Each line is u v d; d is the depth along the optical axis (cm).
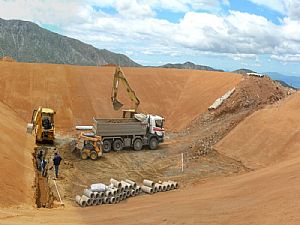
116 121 3070
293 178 1608
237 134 2919
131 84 4675
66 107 3953
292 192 1370
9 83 4078
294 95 3478
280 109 3006
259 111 3070
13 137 2502
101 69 4744
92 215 1559
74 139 3178
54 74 4369
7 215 1402
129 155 2825
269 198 1398
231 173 2356
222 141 2945
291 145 2505
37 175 2103
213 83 4681
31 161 2288
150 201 1814
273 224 1131
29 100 3916
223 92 4384
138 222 1384
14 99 3884
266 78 4306
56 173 2152
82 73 4547
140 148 2983
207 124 3769
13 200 1581
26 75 4244
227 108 3897
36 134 2928
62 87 4194
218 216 1328
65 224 1378
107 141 2870
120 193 1872
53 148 2853
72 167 2402
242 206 1395
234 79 4581
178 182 2216
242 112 3650
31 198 1700
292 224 1087
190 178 2286
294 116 2803
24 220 1371
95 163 2556
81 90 4256
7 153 2034
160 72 5009
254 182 1792
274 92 4069
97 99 4206
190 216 1381
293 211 1177
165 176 2339
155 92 4647
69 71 4494
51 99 3994
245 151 2688
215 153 2803
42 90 4088
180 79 4938
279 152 2497
